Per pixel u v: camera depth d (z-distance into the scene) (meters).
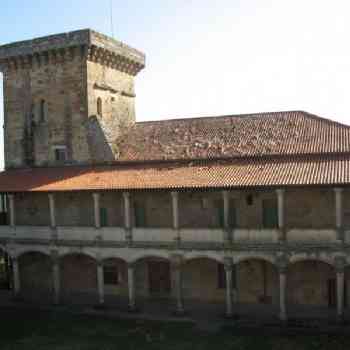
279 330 36.62
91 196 46.84
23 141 54.34
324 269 40.66
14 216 47.66
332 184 35.88
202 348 33.88
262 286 42.62
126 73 58.16
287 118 49.25
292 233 37.62
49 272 50.59
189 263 44.81
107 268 48.12
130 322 39.97
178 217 41.44
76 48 50.62
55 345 35.62
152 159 47.66
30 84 53.66
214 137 48.94
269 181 38.00
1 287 52.66
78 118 51.38
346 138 43.09
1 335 38.09
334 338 34.53
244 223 41.78
